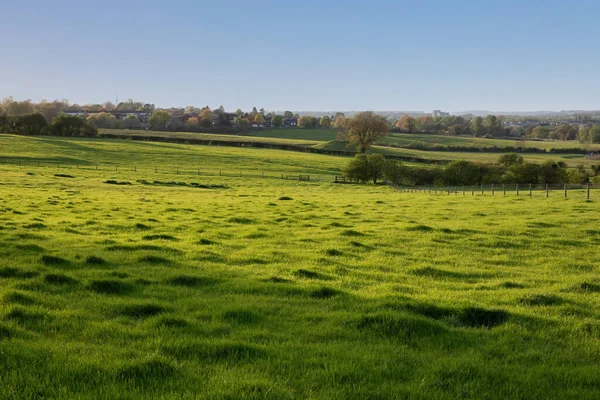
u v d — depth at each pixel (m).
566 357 9.42
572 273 17.33
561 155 164.00
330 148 162.12
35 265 14.89
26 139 133.38
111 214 30.95
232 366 8.41
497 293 14.11
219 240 22.08
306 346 9.44
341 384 7.90
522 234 25.47
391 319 10.69
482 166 92.50
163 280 14.29
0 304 11.23
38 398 7.04
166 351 8.93
